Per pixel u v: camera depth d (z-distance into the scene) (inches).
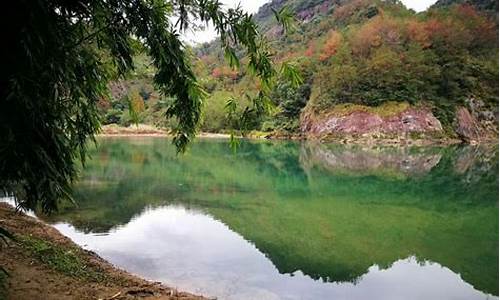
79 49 128.6
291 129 1895.9
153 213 380.2
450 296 212.4
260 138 1877.5
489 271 252.2
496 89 1907.0
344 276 239.3
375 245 305.6
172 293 190.4
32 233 251.3
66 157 124.9
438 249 299.0
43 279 179.6
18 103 102.5
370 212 421.4
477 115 1824.6
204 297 192.7
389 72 1745.8
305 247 294.0
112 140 1534.2
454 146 1450.5
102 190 489.4
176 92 135.8
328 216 399.2
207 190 518.6
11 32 100.7
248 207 428.5
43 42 101.0
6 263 187.2
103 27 120.6
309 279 231.5
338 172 737.0
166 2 126.3
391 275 243.6
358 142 1617.9
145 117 1763.0
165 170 697.6
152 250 268.2
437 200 490.9
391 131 1649.9
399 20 2116.1
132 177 604.1
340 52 2011.6
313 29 2960.1
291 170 754.8
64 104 126.7
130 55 133.4
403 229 354.9
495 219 396.5
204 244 288.8
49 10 106.3
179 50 130.7
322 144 1521.9
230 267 243.3
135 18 121.0
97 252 257.9
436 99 1760.6
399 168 807.1
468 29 2018.9
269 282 222.5
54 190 114.8
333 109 1806.1
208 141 1536.7
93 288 181.8
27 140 105.6
